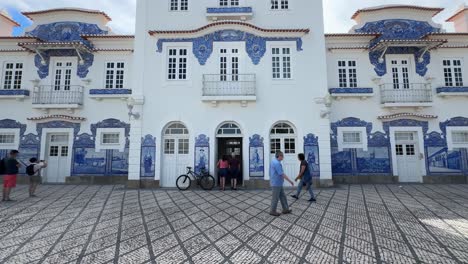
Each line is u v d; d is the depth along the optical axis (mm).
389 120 15453
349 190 12609
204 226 6805
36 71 15977
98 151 15641
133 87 14133
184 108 14062
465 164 15258
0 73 16047
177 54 14461
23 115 15820
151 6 14820
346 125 15453
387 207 8898
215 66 14250
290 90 14156
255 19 14734
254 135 13883
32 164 11391
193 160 13758
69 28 16422
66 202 9977
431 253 4945
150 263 4574
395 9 16172
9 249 5223
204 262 4609
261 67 14266
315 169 13680
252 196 11203
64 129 15711
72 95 15688
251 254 4957
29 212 8359
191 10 14812
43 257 4828
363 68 15820
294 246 5359
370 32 16172
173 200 10359
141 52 14367
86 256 4883
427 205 9195
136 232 6332
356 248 5227
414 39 15883
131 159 13672
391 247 5270
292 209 8672
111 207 9102
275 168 7922
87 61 16141
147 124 13953
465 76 15812
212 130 13930
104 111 15844
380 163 15242
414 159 15516
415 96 15320
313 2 14781
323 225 6824
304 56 14352
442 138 15391
